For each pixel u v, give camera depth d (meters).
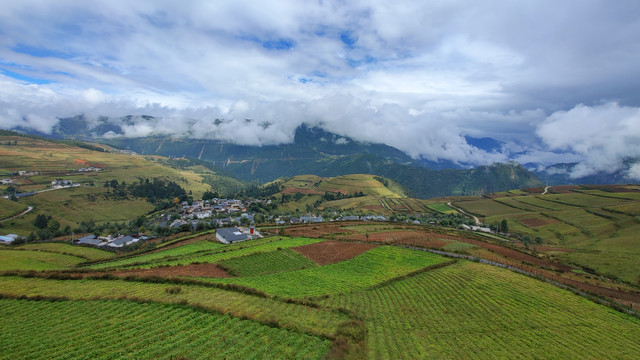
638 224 146.12
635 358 41.62
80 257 108.75
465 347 42.44
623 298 65.56
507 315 53.09
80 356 31.66
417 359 38.38
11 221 176.38
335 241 109.00
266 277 69.31
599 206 196.38
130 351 32.84
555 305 57.66
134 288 50.97
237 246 103.25
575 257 106.25
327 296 58.50
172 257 88.06
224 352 33.50
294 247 96.88
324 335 38.47
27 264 90.81
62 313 40.81
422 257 89.00
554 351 42.62
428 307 55.44
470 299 59.22
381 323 48.09
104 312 41.16
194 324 39.00
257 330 38.22
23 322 38.28
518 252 105.56
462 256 90.62
